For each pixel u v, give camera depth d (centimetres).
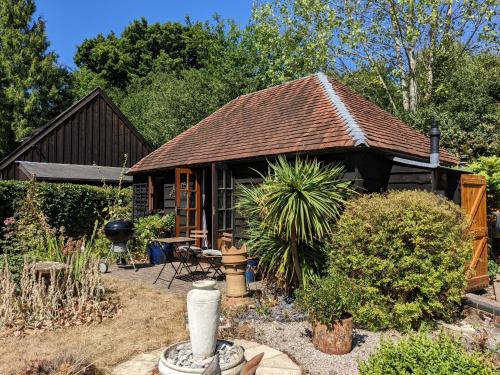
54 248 768
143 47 3875
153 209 1275
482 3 1446
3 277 591
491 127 1411
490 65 1944
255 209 706
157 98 2638
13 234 1050
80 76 3678
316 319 481
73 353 425
